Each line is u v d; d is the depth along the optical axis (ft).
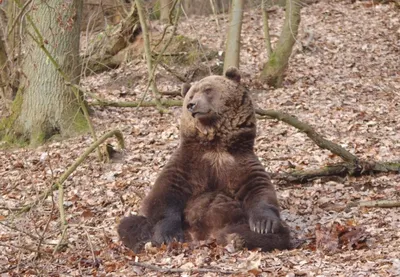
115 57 74.59
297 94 64.44
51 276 28.89
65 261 30.94
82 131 57.16
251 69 73.72
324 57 76.59
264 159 46.80
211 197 30.12
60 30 55.16
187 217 30.12
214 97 29.94
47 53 40.32
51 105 57.31
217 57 72.23
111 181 46.09
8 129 58.54
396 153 47.11
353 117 56.44
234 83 30.45
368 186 40.06
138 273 27.09
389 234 30.63
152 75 37.47
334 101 61.77
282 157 47.16
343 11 91.97
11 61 53.26
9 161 53.67
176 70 70.54
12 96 64.23
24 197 45.52
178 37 73.26
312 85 67.72
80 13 56.44
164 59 71.61
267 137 51.62
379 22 87.25
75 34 56.18
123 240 30.55
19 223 38.09
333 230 29.89
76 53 56.75
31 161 52.70
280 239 28.71
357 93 64.39
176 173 30.45
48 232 35.91
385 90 65.10
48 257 31.14
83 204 41.83
